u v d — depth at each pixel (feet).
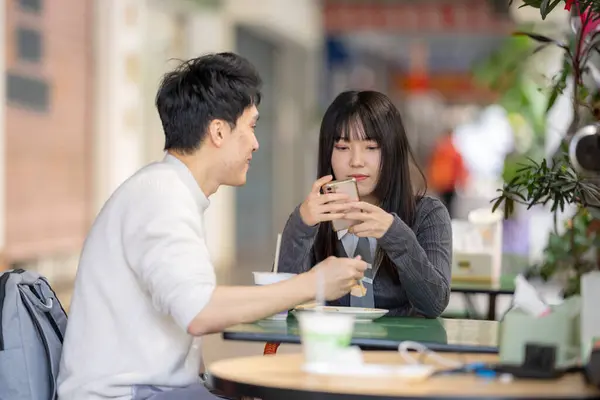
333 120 14.93
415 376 9.68
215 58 12.19
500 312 27.94
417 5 72.95
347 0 75.66
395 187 14.85
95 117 43.91
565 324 10.38
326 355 10.03
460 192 66.59
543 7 14.89
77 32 42.34
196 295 10.98
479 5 71.61
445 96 123.85
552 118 26.84
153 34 49.37
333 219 13.64
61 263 41.55
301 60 80.43
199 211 12.05
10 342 11.85
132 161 45.62
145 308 11.60
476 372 10.07
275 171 78.95
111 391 11.51
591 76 16.46
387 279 14.73
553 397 9.13
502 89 37.22
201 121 12.01
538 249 31.81
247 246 69.72
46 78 39.40
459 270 20.10
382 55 108.68
